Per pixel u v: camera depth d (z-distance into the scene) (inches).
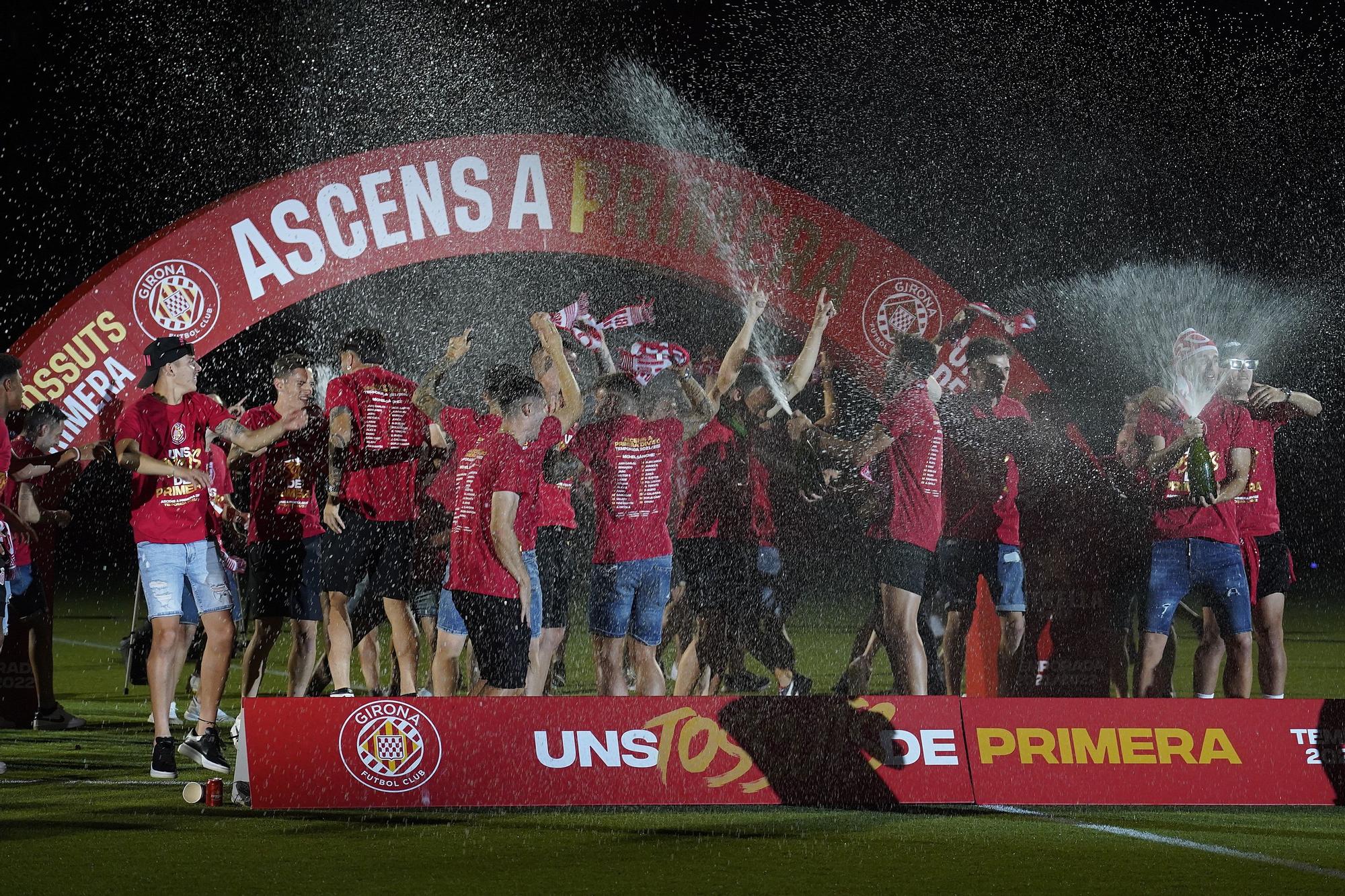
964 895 387.9
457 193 908.0
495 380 673.6
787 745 518.3
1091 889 395.2
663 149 936.9
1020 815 505.7
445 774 499.8
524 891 387.2
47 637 725.3
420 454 693.9
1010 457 712.4
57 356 816.3
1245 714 540.1
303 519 665.0
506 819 484.4
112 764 603.8
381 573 682.8
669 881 399.9
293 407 668.1
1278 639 692.7
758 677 813.2
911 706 528.4
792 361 931.3
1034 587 742.5
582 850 439.5
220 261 850.8
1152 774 525.3
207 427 595.8
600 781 504.7
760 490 766.5
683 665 715.4
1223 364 695.1
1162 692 717.9
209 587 583.8
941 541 711.7
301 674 668.1
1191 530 657.0
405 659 685.3
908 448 673.0
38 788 542.6
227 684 945.5
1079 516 735.7
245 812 492.4
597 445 644.1
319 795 493.4
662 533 645.3
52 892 381.7
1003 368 726.5
